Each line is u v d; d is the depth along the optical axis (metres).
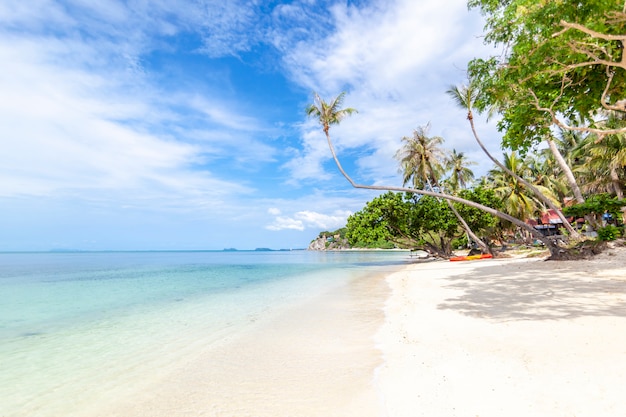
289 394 4.87
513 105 14.68
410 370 5.24
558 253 18.84
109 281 25.61
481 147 25.09
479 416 3.66
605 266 14.58
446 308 9.52
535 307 8.41
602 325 6.36
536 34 8.62
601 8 6.84
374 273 25.81
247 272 32.62
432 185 37.41
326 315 10.45
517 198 36.25
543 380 4.28
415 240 40.38
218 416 4.34
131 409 4.72
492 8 10.45
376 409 4.16
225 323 10.09
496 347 5.75
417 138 34.75
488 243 42.25
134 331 9.46
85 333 9.36
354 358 6.21
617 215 19.55
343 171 28.39
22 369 6.50
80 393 5.34
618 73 10.89
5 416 4.64
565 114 13.03
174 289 19.44
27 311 13.07
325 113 29.36
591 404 3.58
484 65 12.56
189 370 6.15
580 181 35.72
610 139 25.25
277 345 7.45
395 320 8.91
